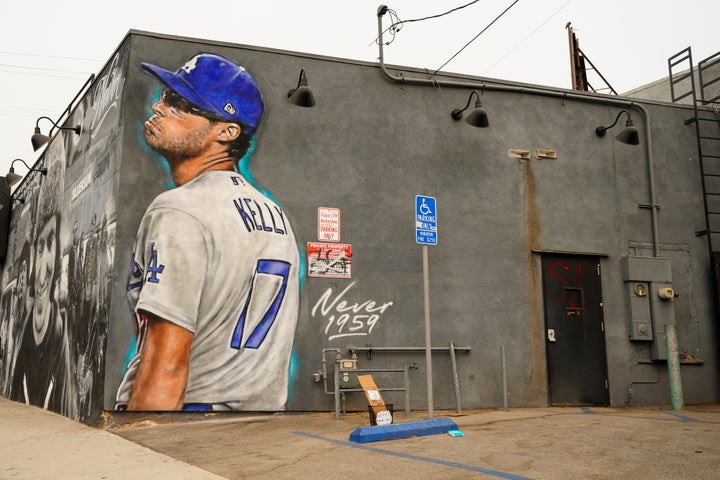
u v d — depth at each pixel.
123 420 8.73
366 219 10.55
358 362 10.16
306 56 10.69
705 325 12.45
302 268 10.05
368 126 10.84
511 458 6.20
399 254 10.64
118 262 9.05
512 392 10.89
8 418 10.57
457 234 11.05
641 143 12.72
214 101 9.98
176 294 9.23
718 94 15.20
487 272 11.10
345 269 10.28
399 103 11.12
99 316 9.36
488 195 11.37
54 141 13.95
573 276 11.67
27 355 14.34
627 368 11.66
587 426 8.32
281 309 9.80
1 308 18.75
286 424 8.81
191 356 9.18
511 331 11.05
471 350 10.77
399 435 7.37
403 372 10.37
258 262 9.75
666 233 12.54
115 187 9.41
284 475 5.70
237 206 9.78
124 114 9.47
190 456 6.78
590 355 11.45
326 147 10.52
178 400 9.02
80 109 12.16
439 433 7.65
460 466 5.85
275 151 10.21
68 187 12.40
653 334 11.84
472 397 10.64
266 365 9.57
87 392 9.51
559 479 5.34
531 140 11.86
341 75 10.84
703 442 6.98
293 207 10.16
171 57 9.88
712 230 12.85
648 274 11.95
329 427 8.55
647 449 6.60
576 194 11.97
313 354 9.89
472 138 11.46
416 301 10.61
